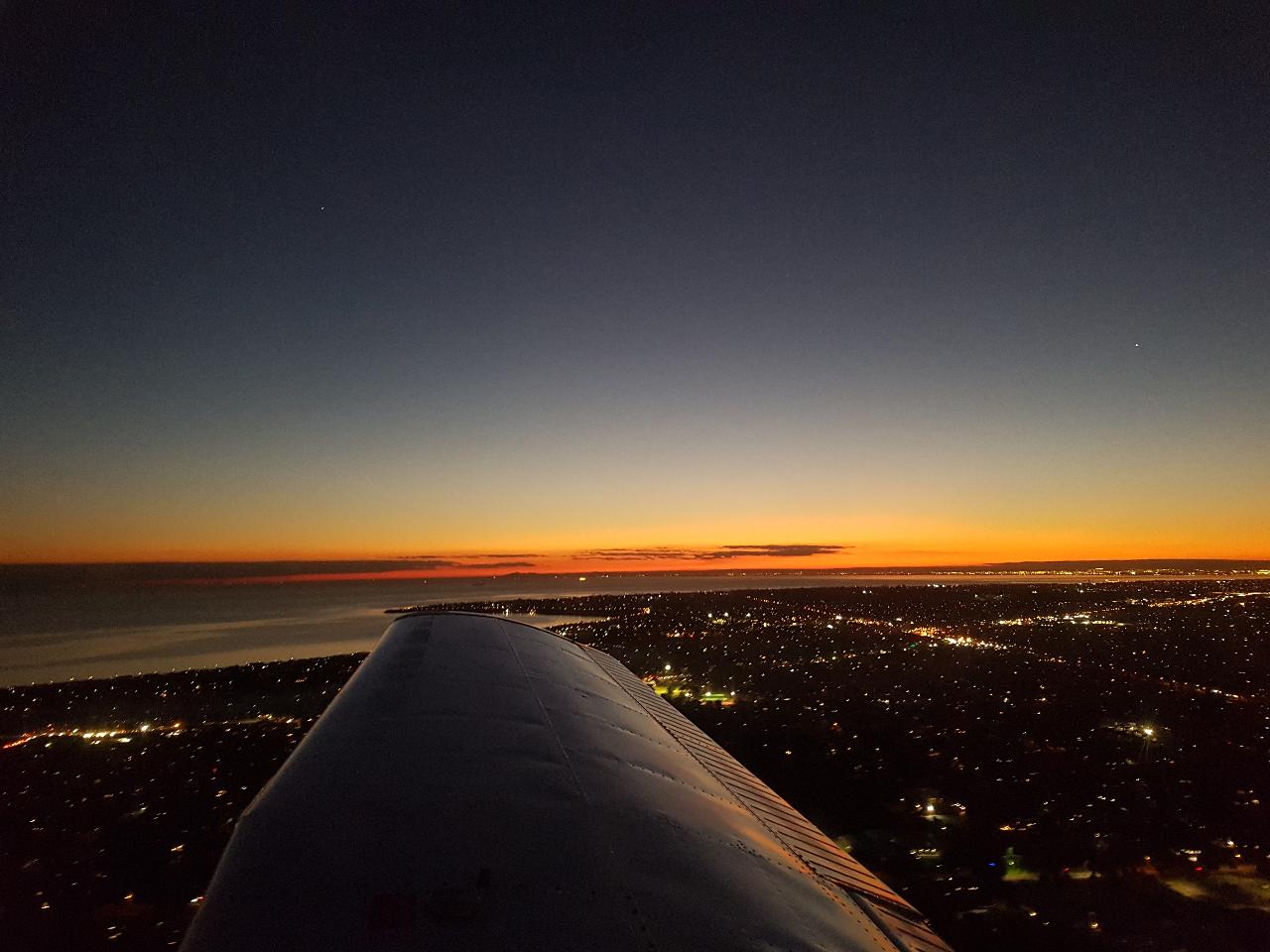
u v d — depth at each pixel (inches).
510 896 84.4
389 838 95.4
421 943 73.7
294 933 74.8
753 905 97.4
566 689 202.7
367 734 137.2
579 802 117.6
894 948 101.7
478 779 118.6
